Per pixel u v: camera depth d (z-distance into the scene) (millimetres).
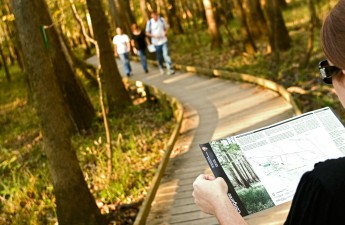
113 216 6426
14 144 13273
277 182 1610
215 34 21109
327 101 9523
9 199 7766
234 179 1627
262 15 20141
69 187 5395
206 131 8758
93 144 10547
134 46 20031
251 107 9656
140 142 9555
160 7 35406
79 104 12375
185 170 6742
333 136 1686
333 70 1003
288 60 14688
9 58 40281
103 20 13555
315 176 968
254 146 1713
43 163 9883
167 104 12484
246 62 16359
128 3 26766
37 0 11750
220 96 11523
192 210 5316
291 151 1671
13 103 21312
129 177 7465
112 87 13836
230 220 1336
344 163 950
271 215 4664
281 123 1771
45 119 5258
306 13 22516
